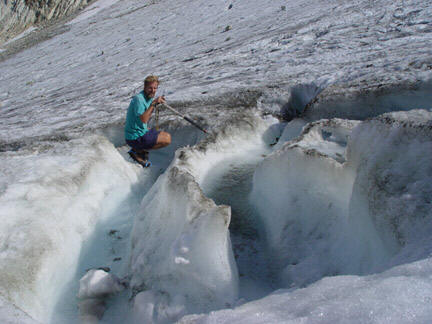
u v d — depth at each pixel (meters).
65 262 2.78
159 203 3.10
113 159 4.55
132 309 2.29
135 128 4.36
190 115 6.30
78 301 2.54
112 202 3.87
